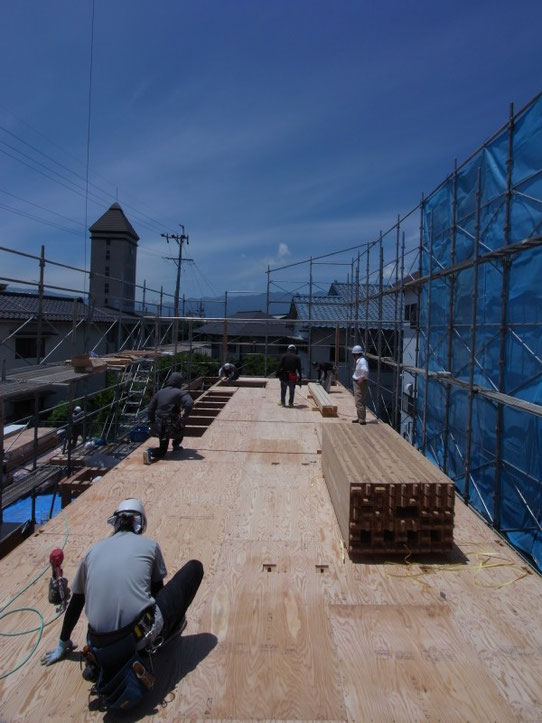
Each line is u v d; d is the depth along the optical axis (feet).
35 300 61.11
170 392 26.68
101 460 35.19
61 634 10.74
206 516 18.71
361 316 77.82
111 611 9.28
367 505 15.30
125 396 51.93
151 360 50.88
